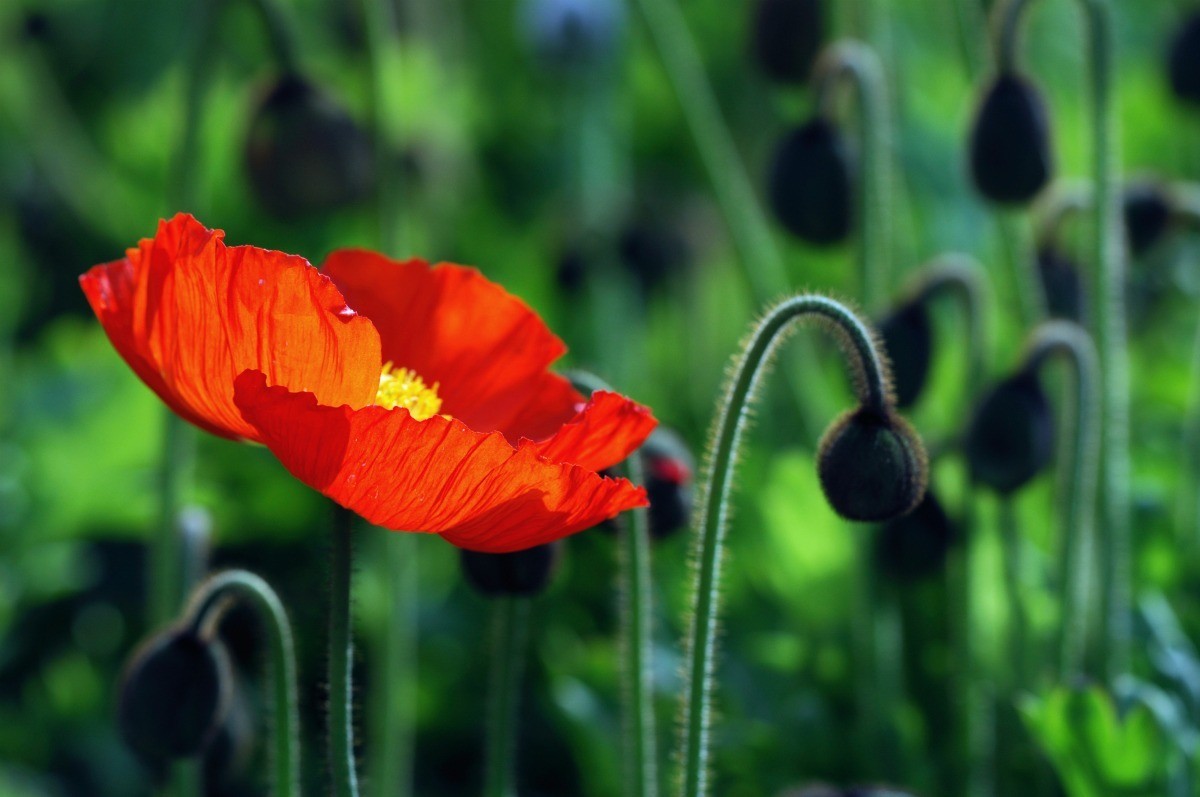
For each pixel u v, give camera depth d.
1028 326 1.09
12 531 1.18
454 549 1.18
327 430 0.85
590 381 0.94
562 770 1.15
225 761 0.99
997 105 1.03
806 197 1.06
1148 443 1.16
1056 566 1.06
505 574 0.93
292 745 0.92
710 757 1.07
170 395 0.87
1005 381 1.02
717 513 0.91
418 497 0.85
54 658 1.20
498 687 0.96
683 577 1.11
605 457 0.87
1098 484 1.04
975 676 1.07
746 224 1.17
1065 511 1.03
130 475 1.19
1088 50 1.04
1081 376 1.02
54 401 1.19
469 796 1.15
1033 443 1.02
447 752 1.16
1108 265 1.04
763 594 1.13
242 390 0.85
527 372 0.91
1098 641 1.04
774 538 1.10
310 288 0.86
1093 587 1.07
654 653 1.08
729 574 1.13
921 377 1.04
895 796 0.98
